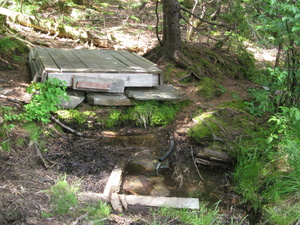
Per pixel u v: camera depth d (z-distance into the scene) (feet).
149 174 13.65
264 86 20.83
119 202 11.16
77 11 35.68
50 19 30.71
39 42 26.35
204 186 13.14
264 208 11.46
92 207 10.57
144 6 38.22
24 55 22.79
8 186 10.71
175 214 10.84
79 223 9.55
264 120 16.94
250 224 10.99
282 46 17.85
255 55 29.30
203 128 16.43
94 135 15.99
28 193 10.55
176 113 18.11
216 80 22.12
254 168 13.20
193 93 19.90
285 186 11.91
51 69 16.14
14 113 14.92
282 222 10.64
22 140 13.56
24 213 9.52
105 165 13.76
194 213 11.05
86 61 18.90
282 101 17.06
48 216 9.61
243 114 17.60
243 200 12.21
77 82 16.42
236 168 13.76
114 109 17.10
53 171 12.71
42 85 15.28
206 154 14.65
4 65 20.03
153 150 15.34
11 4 32.86
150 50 25.62
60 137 15.20
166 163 14.43
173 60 23.15
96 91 17.25
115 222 10.06
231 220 10.77
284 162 13.46
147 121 17.13
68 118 16.02
